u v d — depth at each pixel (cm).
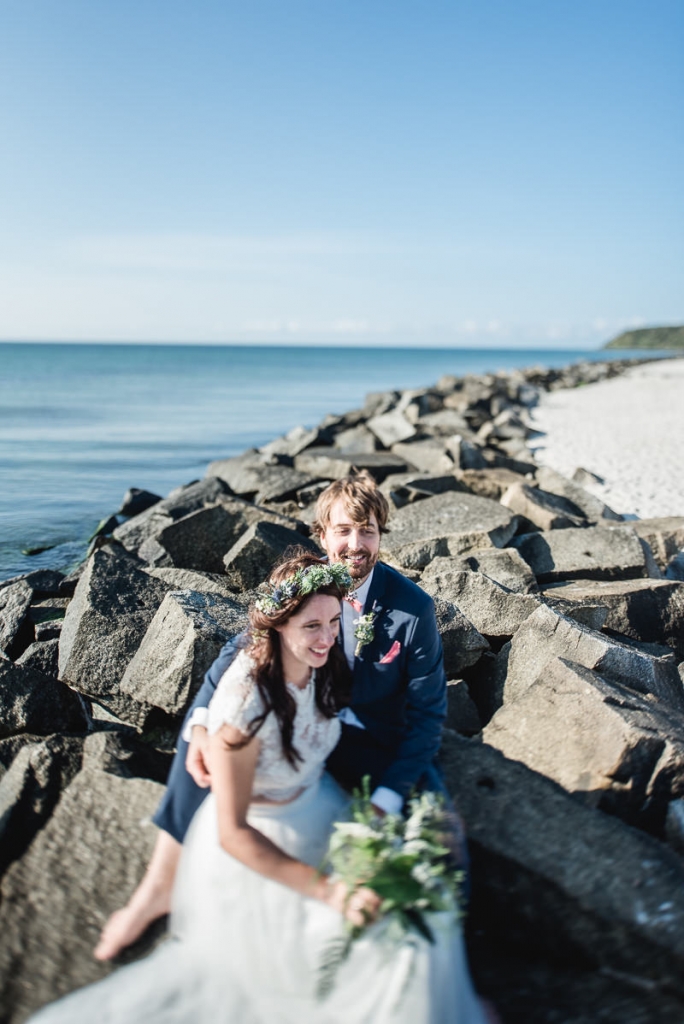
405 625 333
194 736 309
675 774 363
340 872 264
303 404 4288
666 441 2108
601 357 17112
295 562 309
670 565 835
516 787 354
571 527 948
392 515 888
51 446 2278
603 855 315
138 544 1041
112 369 8444
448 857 296
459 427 2064
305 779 298
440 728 334
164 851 308
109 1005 260
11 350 17725
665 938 285
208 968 269
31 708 495
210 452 2261
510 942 316
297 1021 259
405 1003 249
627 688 439
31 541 1214
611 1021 274
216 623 454
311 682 301
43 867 336
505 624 567
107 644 500
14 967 290
